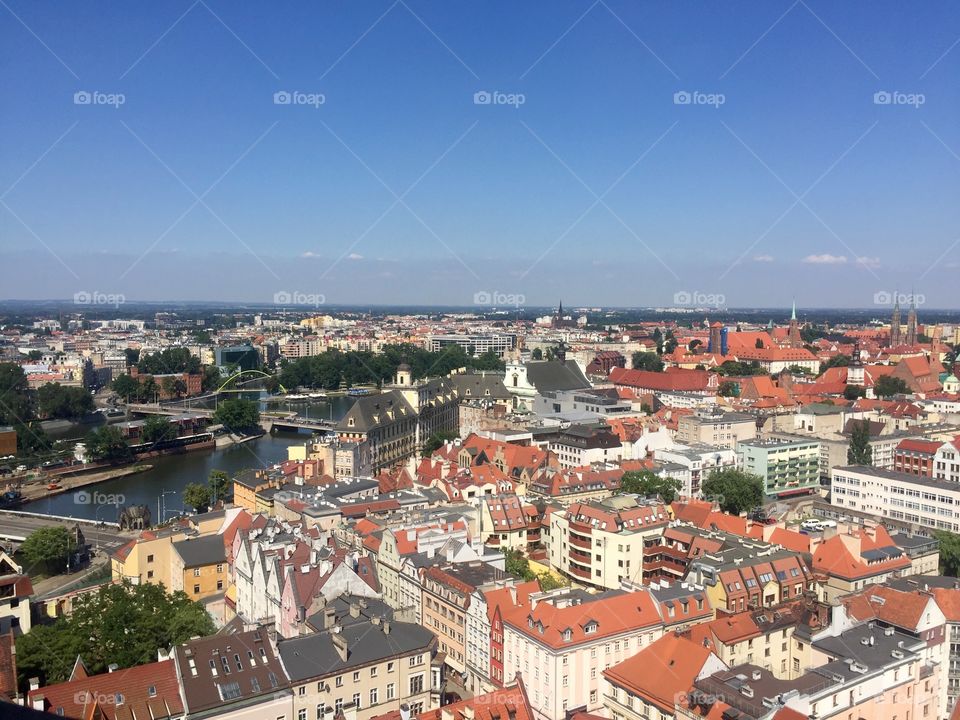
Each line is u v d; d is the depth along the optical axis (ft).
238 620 568.00
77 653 512.63
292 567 575.79
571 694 503.20
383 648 492.54
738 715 401.08
